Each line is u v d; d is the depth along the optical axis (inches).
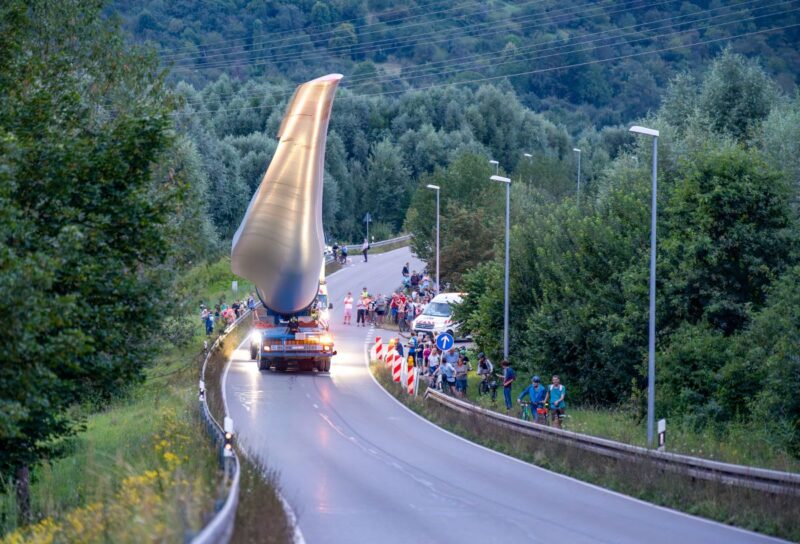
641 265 2400.3
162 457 1224.2
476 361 3405.5
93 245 1167.6
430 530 987.9
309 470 1406.3
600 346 2519.7
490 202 4869.6
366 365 2999.5
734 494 1110.4
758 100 4074.8
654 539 959.0
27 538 944.9
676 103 4247.0
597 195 3368.6
